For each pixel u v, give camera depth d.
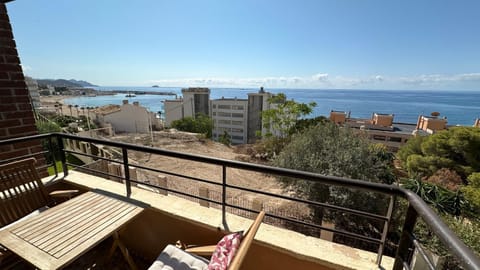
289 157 8.04
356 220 6.46
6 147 2.00
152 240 1.80
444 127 30.25
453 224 4.79
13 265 1.62
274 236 1.40
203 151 15.38
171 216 1.64
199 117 34.38
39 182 1.80
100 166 4.88
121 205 1.56
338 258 1.23
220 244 1.05
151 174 8.80
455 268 1.56
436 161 13.38
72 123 17.61
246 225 1.50
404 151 16.66
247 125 40.81
